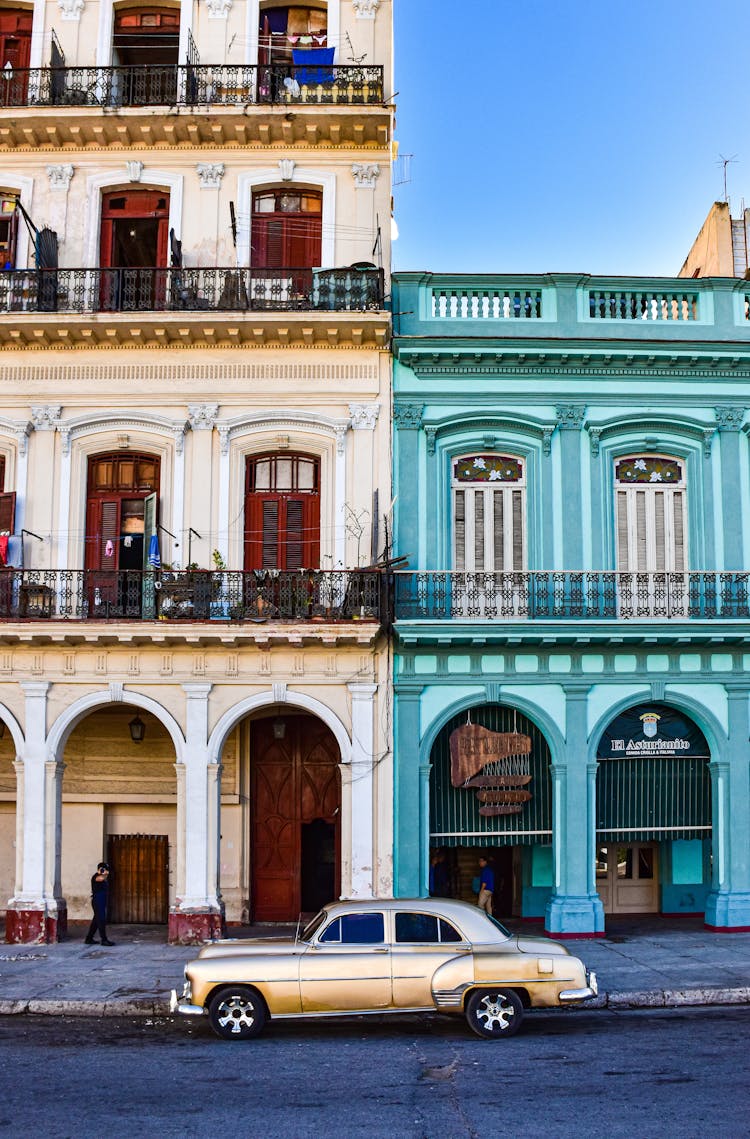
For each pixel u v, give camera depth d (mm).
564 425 21484
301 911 22281
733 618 20781
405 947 12898
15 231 22234
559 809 20438
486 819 20719
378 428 21312
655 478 21828
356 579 20281
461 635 20141
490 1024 12734
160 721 22234
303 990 12742
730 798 20797
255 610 20188
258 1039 12789
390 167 22500
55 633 19828
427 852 20250
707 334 21906
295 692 20359
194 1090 10625
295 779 22594
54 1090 10695
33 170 22406
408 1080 10891
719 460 21656
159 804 22547
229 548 20984
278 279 21672
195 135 22047
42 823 20031
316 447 21375
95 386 21344
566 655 20781
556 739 20609
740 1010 14680
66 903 21578
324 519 21125
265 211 22531
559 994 12758
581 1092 10398
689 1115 9633
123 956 18406
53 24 22734
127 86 22156
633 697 20812
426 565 21016
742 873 20703
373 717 20391
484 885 21016
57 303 21297
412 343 21219
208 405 21250
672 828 20984
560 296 21922
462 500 21594
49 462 21250
